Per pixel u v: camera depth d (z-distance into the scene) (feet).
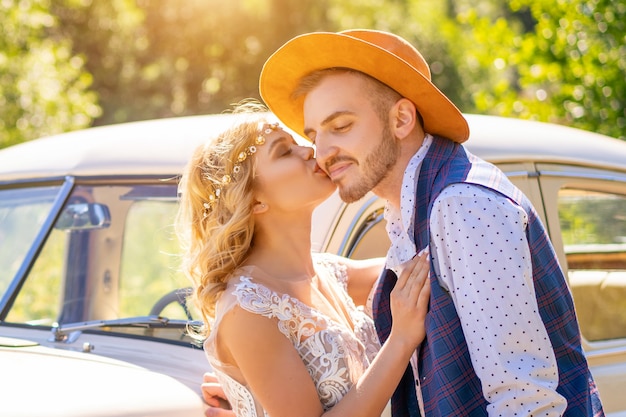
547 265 8.77
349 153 9.09
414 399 9.45
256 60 77.20
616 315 13.46
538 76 30.09
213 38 76.79
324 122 9.19
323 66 9.25
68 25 66.49
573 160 13.25
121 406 8.46
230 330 8.49
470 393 8.43
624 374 13.02
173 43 76.13
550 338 8.70
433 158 9.11
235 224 8.88
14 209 12.51
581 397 8.69
